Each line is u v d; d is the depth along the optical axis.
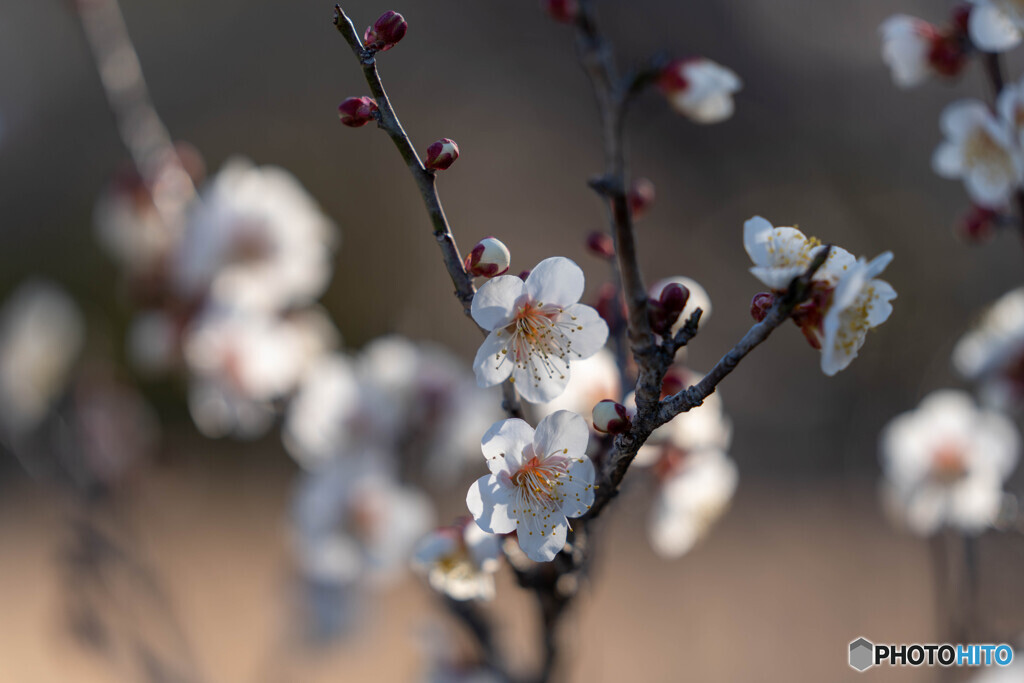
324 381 0.77
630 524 1.50
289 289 0.80
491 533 0.53
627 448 0.53
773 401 1.95
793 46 2.34
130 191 0.76
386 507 0.76
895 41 0.65
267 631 1.18
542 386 0.54
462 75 2.84
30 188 2.17
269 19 2.75
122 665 0.75
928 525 0.73
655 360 0.52
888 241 1.93
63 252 2.07
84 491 0.86
